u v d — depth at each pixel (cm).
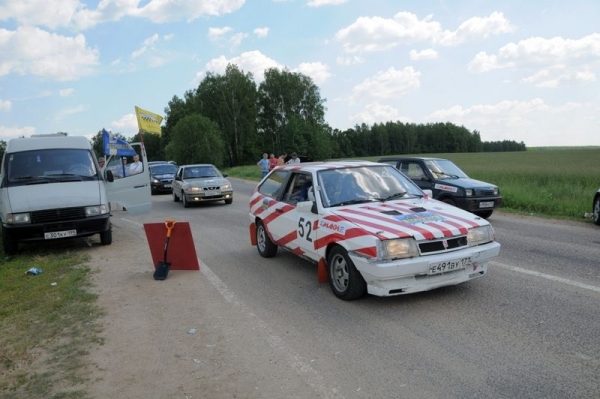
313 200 633
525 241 903
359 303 558
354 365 400
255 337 469
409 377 376
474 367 388
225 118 7869
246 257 829
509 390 351
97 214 959
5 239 941
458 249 529
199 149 6812
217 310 555
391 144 11625
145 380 389
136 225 1295
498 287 597
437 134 11956
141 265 805
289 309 548
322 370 393
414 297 570
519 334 450
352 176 668
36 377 403
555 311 507
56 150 1042
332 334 469
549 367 383
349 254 537
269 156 2403
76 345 468
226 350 441
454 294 575
